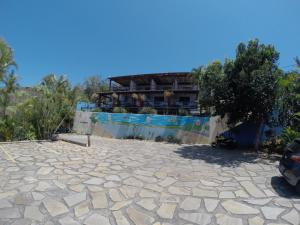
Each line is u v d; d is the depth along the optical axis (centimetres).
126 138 1800
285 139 1077
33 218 402
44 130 1370
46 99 1374
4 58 1194
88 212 432
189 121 1577
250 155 1072
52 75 1444
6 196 482
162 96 3164
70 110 1612
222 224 403
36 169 679
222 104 1170
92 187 549
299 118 1053
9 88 1277
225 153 1116
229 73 1108
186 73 2867
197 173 713
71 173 653
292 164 558
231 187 587
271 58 1072
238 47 1105
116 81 3506
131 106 3145
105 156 910
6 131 1245
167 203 480
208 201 495
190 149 1225
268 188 584
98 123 2025
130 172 689
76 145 1173
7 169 671
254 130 1391
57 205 452
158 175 672
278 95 1059
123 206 461
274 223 408
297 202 496
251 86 1024
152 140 1675
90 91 4291
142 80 3325
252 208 465
